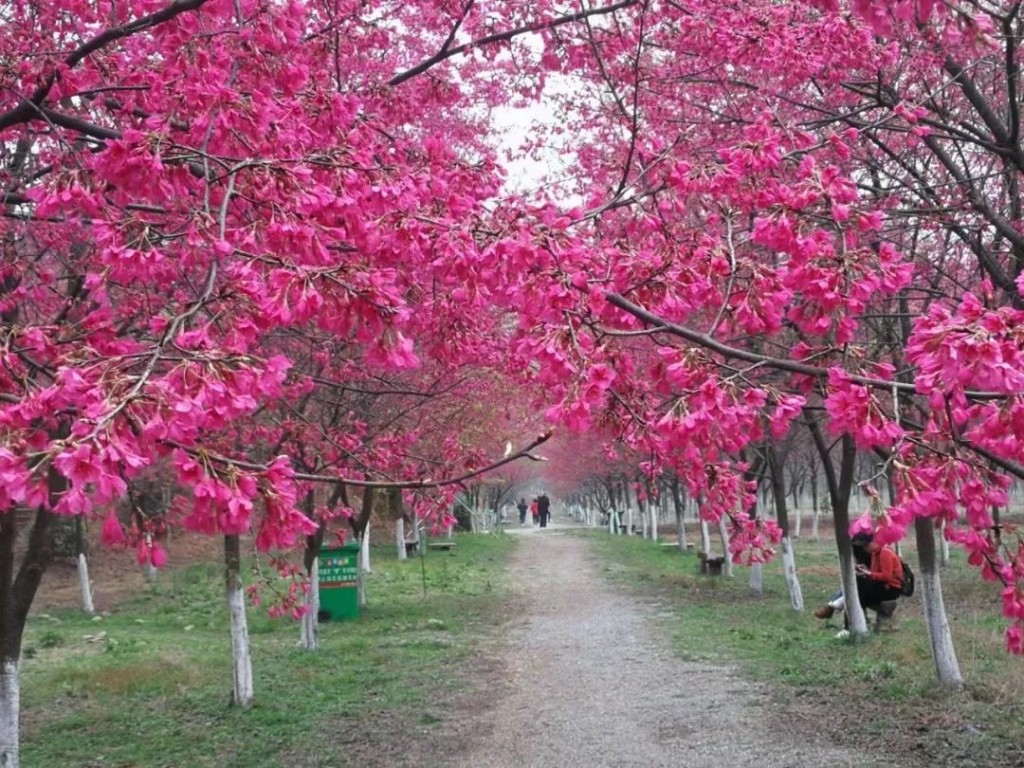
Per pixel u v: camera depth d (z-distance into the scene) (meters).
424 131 9.97
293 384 7.64
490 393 12.63
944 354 2.48
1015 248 6.61
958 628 12.09
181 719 8.67
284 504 2.41
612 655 11.59
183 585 20.20
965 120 7.79
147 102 4.69
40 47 5.23
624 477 29.39
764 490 31.75
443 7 6.96
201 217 3.24
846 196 3.90
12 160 6.01
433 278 4.60
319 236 3.46
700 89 8.23
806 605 15.92
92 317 3.36
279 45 4.42
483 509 47.41
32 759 7.42
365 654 11.89
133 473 2.26
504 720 8.41
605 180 8.53
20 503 2.16
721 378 3.54
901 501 2.96
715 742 7.38
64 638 13.79
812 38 6.62
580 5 6.29
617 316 4.16
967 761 6.50
